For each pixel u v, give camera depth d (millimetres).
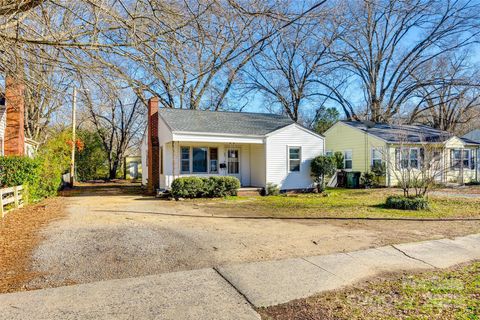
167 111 17500
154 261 5215
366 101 33219
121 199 14672
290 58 28844
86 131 32719
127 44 4574
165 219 9266
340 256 5445
